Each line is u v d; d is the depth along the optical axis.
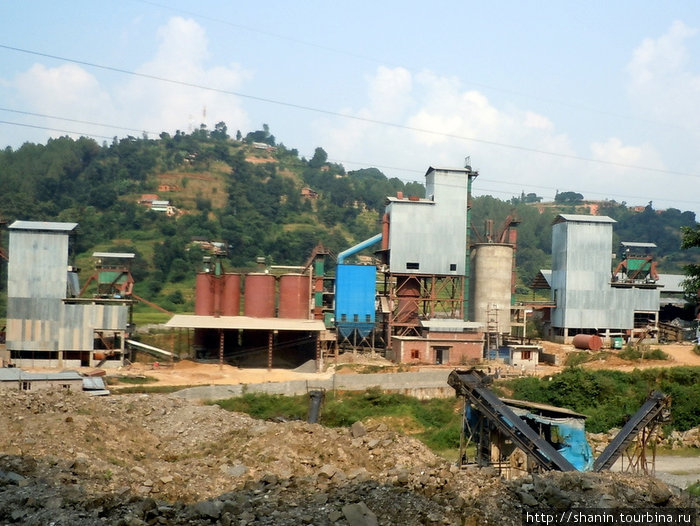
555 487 38.16
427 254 108.31
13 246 96.50
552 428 55.34
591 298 115.50
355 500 36.78
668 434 75.00
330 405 83.25
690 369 91.19
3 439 48.00
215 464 48.59
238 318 103.69
